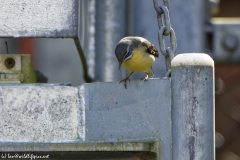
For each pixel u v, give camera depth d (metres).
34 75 12.72
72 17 10.62
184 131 9.54
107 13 17.09
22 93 9.96
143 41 12.53
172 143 9.62
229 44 17.22
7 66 11.53
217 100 19.53
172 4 16.61
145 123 9.75
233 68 19.55
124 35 17.12
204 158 9.52
